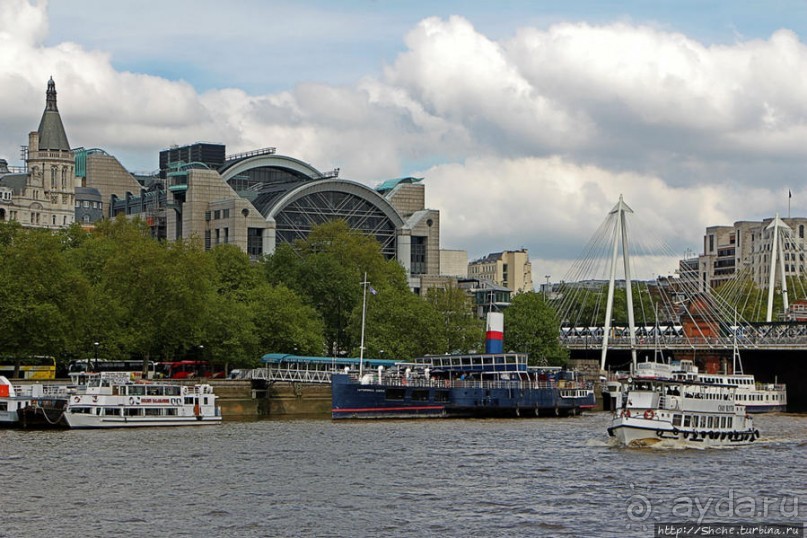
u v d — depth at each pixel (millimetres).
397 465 122062
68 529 91125
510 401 186000
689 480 116125
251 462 122562
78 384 162625
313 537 89562
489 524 94250
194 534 90125
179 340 197375
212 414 166000
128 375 160625
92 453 127688
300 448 134375
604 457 131375
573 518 97000
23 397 154375
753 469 124125
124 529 91375
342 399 175750
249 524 93312
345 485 109688
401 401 179500
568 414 192625
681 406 143875
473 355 193500
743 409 162875
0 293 171750
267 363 199000
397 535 90375
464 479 113938
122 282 192375
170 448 132875
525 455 131500
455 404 183500
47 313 172750
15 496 102438
